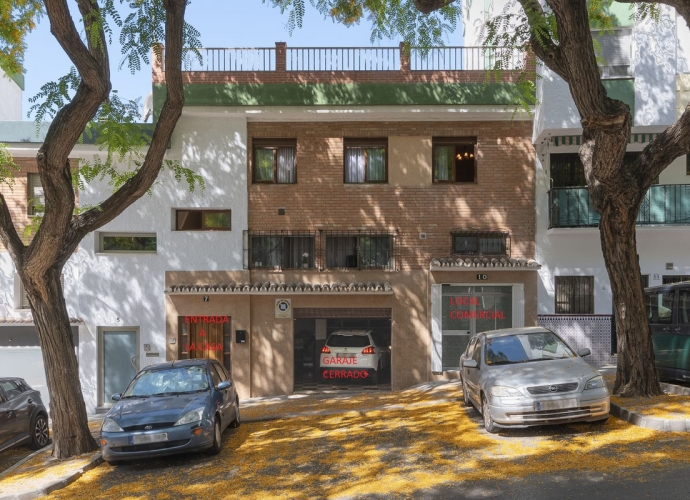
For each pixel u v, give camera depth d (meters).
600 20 12.55
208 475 8.56
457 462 8.06
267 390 17.06
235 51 16.64
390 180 17.09
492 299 17.09
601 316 16.61
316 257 17.11
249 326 17.00
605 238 10.73
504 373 9.42
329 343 17.12
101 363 17.05
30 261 10.16
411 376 16.97
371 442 9.55
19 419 11.41
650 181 10.46
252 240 17.25
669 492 6.39
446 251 17.02
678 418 8.76
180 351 17.14
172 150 17.00
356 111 16.44
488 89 16.30
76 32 9.38
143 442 9.10
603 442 8.34
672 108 14.52
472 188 17.05
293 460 8.91
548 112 15.02
